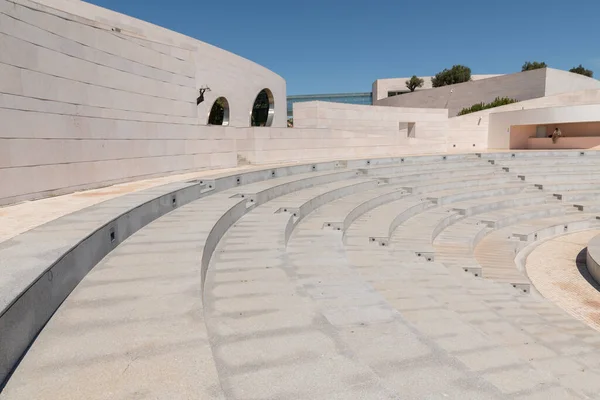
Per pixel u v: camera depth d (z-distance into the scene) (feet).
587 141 88.43
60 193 27.32
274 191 36.01
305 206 33.58
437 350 10.24
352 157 69.21
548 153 76.54
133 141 35.04
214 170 45.80
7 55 23.15
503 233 46.03
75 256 12.26
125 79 34.19
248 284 14.53
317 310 12.05
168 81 40.16
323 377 8.31
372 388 7.88
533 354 16.11
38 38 25.49
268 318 11.47
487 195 56.85
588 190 62.23
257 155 55.06
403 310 16.98
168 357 8.28
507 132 101.24
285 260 17.76
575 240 47.01
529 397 10.06
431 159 69.05
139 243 16.97
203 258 15.42
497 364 11.96
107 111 32.07
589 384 13.85
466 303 20.71
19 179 24.07
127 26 63.77
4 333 7.73
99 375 7.68
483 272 33.01
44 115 25.95
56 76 26.96
